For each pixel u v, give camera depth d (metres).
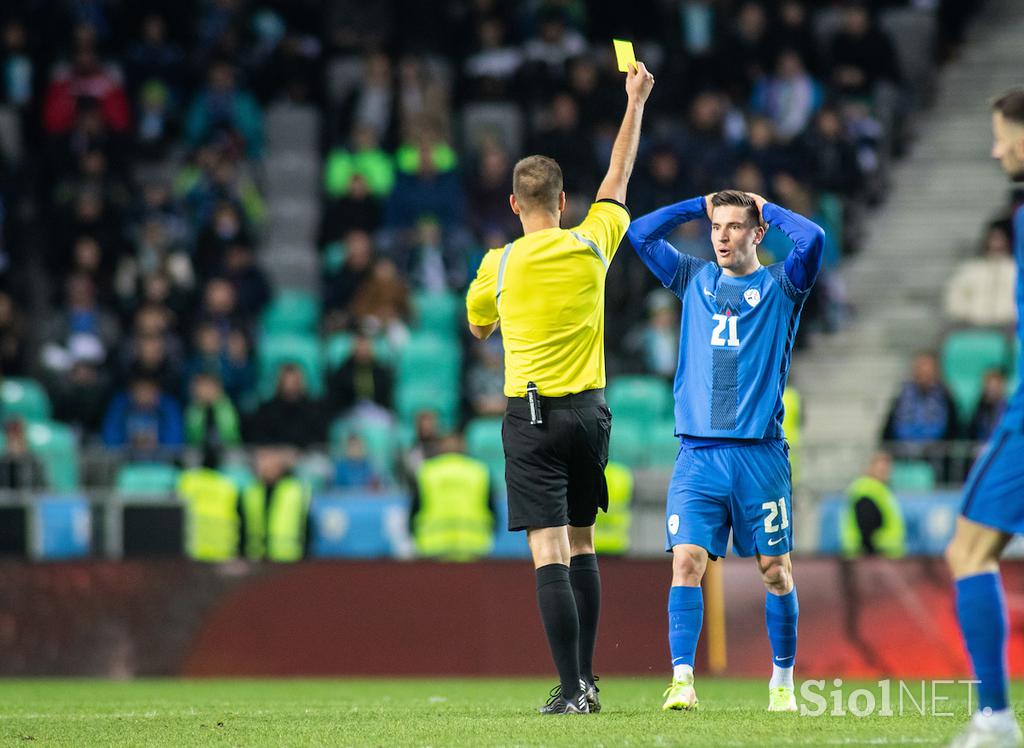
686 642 23.19
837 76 67.69
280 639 41.91
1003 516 16.45
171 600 42.09
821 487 49.25
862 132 65.88
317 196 71.81
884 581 41.75
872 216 66.62
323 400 52.59
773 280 23.38
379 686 37.25
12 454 48.84
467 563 42.25
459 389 57.31
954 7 75.00
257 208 66.94
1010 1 76.31
